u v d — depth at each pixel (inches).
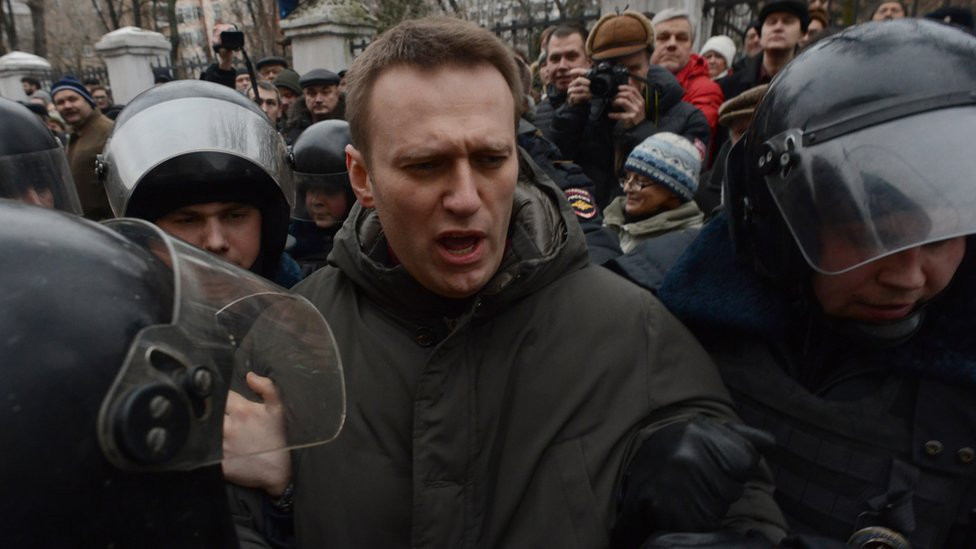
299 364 28.6
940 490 32.5
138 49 373.4
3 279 17.0
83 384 16.9
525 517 34.2
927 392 33.2
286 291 29.4
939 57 30.5
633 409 35.3
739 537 28.5
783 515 35.6
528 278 35.6
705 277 39.9
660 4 199.9
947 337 32.6
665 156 81.0
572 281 38.1
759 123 36.0
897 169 29.0
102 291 18.2
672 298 40.5
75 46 814.5
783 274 35.6
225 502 22.0
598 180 103.7
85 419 16.8
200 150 47.0
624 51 101.5
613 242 66.7
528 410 35.3
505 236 34.7
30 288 17.1
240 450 26.4
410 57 30.1
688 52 132.0
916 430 33.0
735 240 39.1
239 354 24.6
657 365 36.3
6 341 16.3
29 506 16.1
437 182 30.8
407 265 34.1
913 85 30.1
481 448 34.9
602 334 36.4
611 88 98.6
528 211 38.3
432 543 33.4
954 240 30.1
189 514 19.9
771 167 34.0
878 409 34.1
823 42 34.7
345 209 77.5
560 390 35.4
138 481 18.2
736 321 37.7
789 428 35.9
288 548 35.4
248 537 32.7
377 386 36.0
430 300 36.2
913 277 29.9
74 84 152.2
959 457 32.3
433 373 34.5
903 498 30.9
